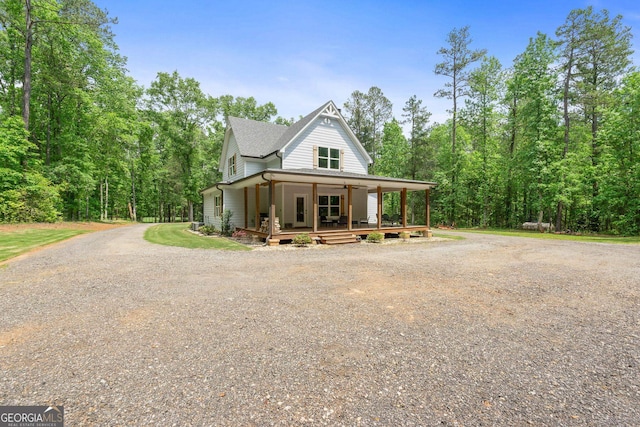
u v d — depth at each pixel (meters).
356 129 33.25
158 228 20.98
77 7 20.11
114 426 2.03
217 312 4.30
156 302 4.73
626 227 17.97
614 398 2.41
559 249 11.31
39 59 20.38
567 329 3.84
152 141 33.66
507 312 4.43
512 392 2.48
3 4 18.58
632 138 17.12
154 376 2.68
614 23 19.12
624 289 5.69
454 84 26.25
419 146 29.61
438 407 2.28
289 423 2.08
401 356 3.09
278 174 11.42
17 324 3.85
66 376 2.67
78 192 23.34
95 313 4.25
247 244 12.21
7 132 17.33
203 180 33.34
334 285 5.83
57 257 8.52
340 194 17.67
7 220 16.61
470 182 27.61
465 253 10.17
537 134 20.72
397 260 8.66
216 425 2.06
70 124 23.03
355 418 2.14
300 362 2.95
